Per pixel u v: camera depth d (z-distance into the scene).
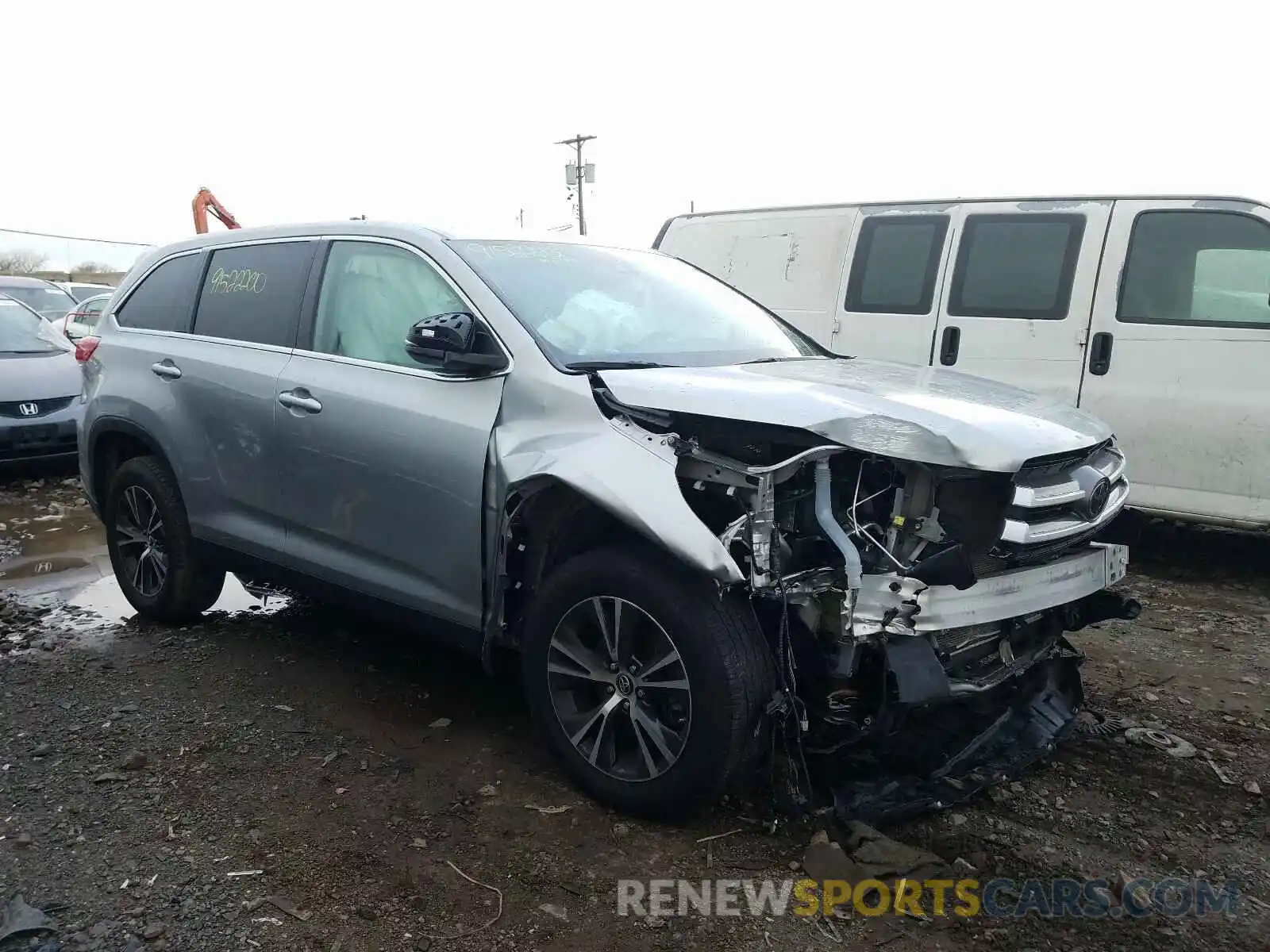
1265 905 2.72
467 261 3.62
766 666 2.82
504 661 4.34
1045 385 6.34
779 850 2.90
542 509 3.25
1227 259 5.82
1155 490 6.05
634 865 2.83
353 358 3.82
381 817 3.06
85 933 2.51
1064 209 6.37
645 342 3.64
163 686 4.06
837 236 7.19
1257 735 3.79
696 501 3.01
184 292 4.69
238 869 2.79
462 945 2.49
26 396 8.17
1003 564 2.97
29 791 3.20
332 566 3.86
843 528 2.81
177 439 4.43
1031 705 3.45
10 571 5.89
